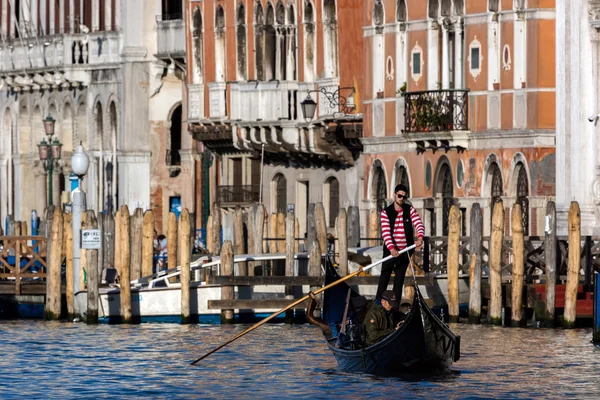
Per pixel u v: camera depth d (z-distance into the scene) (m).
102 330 75.75
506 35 87.62
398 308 60.50
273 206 112.38
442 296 76.62
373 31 97.12
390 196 96.62
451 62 91.94
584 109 82.50
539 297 72.56
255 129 109.56
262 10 109.38
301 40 105.25
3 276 85.12
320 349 67.69
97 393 57.34
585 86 82.56
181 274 77.62
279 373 60.84
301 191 109.50
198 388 58.06
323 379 59.25
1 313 86.00
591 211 82.38
